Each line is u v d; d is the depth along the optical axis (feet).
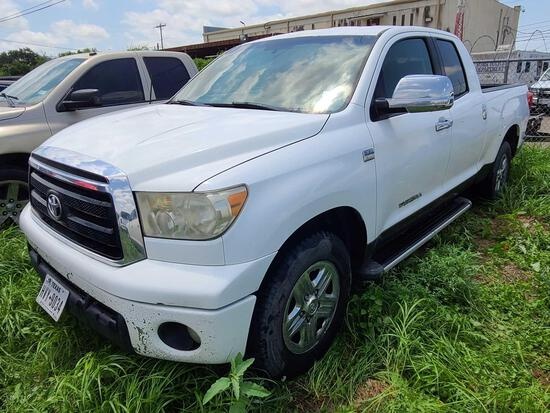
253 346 7.16
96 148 7.44
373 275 9.33
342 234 8.86
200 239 6.36
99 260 6.93
